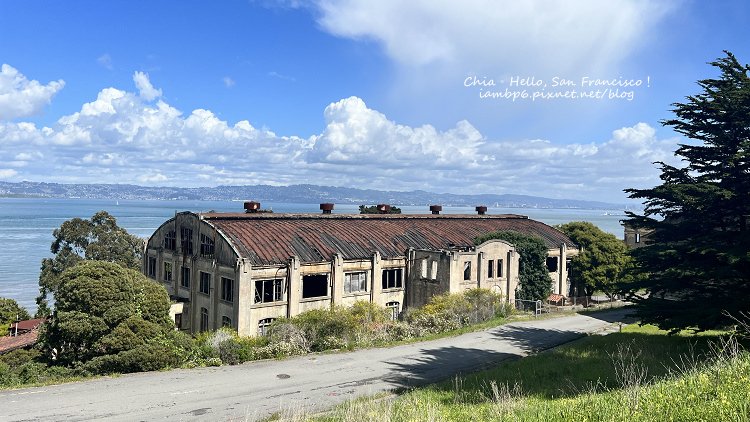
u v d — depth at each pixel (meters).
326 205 52.59
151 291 29.52
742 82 26.73
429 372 26.41
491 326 39.34
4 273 98.81
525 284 51.28
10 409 19.72
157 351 26.47
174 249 44.56
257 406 20.77
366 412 16.53
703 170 27.97
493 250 48.06
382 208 61.78
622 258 55.94
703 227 27.77
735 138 26.47
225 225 41.00
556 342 34.12
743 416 9.79
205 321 40.06
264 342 31.28
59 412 19.52
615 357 26.58
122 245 59.72
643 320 28.59
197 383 23.88
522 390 20.86
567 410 12.63
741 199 26.03
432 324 37.34
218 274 38.47
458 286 44.25
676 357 25.98
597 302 57.91
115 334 26.56
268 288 38.31
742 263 25.31
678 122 28.61
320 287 43.91
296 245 41.25
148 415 19.48
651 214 29.67
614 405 11.95
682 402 11.09
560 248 57.25
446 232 54.31
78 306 26.92
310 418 17.70
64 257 57.47
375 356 29.83
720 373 12.58
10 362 28.28
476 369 27.09
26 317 48.91
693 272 25.53
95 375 24.88
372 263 43.91
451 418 15.56
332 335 32.88
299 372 26.20
